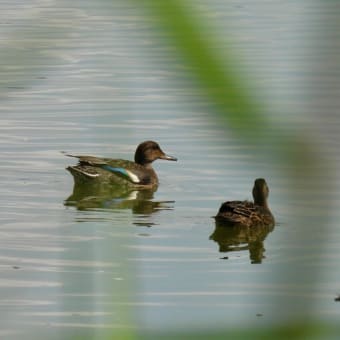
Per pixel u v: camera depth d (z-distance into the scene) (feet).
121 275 10.34
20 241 59.00
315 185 8.45
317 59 7.32
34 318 44.11
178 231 62.23
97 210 67.97
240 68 6.81
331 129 7.57
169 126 86.28
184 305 46.83
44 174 75.72
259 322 7.78
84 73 101.65
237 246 59.21
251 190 71.36
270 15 124.67
